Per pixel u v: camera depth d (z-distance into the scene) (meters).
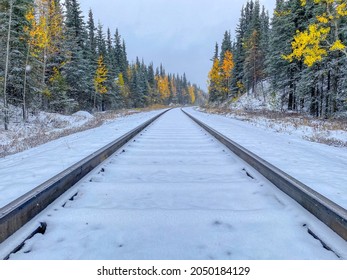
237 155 5.39
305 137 11.21
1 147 11.26
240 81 55.66
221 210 2.49
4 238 2.05
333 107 21.55
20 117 23.23
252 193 3.17
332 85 21.61
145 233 2.17
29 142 11.87
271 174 3.53
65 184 3.22
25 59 23.20
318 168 4.73
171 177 3.91
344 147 9.12
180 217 2.38
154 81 106.12
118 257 1.86
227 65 60.59
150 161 4.99
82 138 9.30
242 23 63.56
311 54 17.45
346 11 16.50
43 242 2.07
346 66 20.28
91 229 2.25
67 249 1.96
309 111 27.58
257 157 4.26
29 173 4.29
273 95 33.09
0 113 19.12
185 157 5.29
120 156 5.41
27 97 23.83
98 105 48.25
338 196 3.20
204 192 3.19
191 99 182.88
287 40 27.02
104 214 2.43
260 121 19.88
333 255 1.91
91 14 50.25
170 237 2.11
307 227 2.31
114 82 53.34
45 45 26.55
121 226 2.28
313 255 1.91
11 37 21.50
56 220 2.38
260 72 44.66
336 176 4.17
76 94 36.19
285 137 10.87
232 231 2.20
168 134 9.63
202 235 2.14
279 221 2.36
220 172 4.20
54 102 28.58
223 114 31.67
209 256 1.88
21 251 1.98
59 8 29.84
